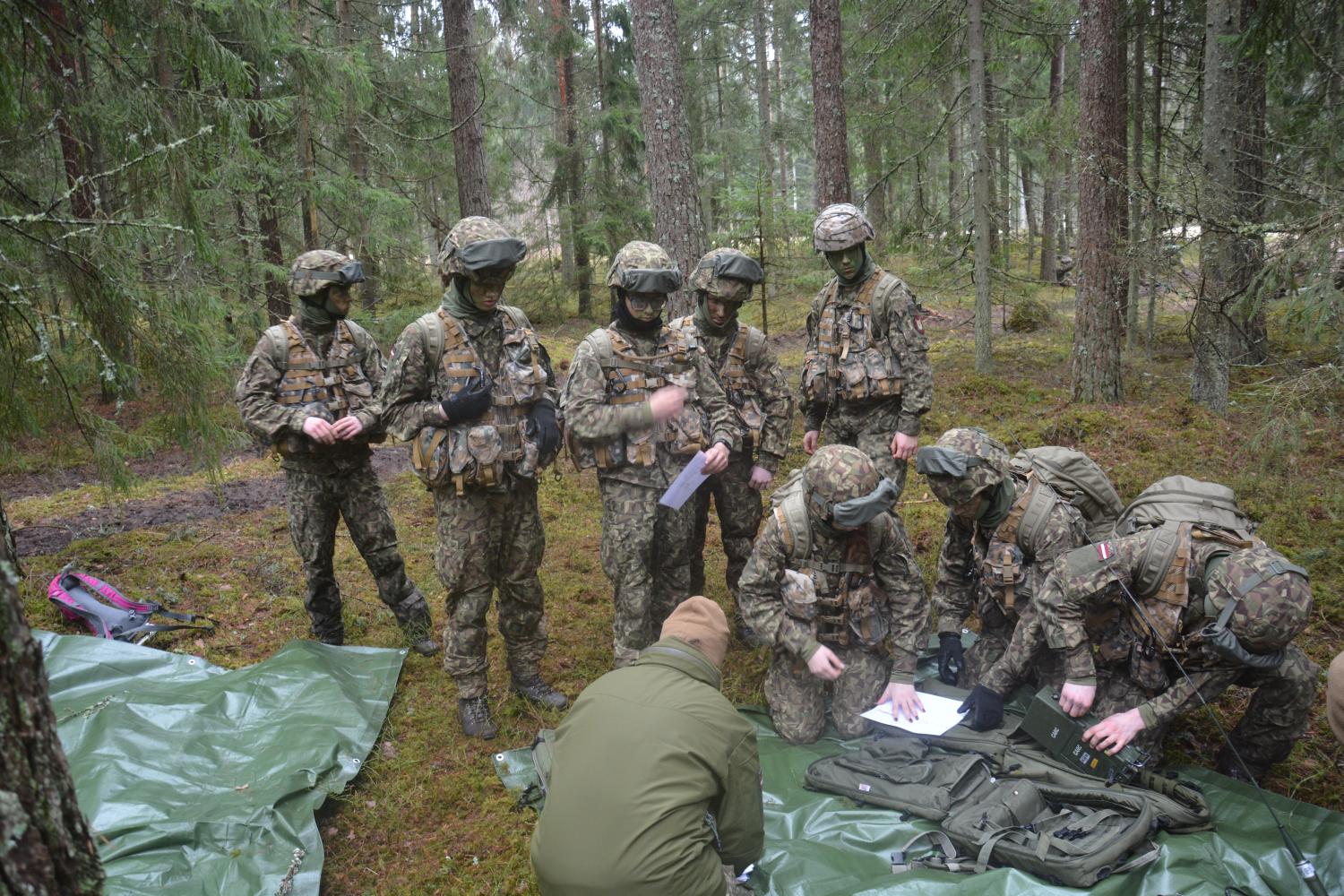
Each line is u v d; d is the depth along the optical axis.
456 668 3.82
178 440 6.02
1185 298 7.46
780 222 10.55
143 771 3.30
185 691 3.81
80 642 4.13
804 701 3.67
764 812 3.21
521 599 3.96
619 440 3.78
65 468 8.12
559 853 2.24
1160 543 3.11
